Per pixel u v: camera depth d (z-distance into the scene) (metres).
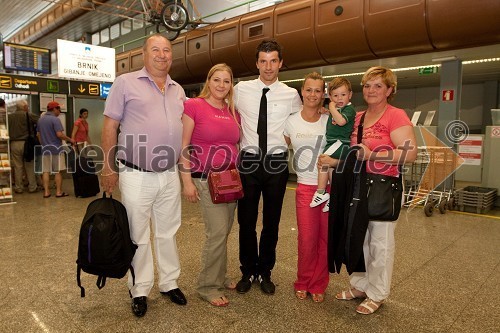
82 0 11.02
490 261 3.48
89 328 2.27
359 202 2.36
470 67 8.06
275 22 6.47
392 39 5.25
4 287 2.82
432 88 12.60
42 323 2.32
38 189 7.49
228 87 2.52
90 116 10.14
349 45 5.70
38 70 9.63
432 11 4.73
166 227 2.60
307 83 2.52
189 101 2.54
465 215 5.49
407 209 5.85
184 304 2.57
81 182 6.60
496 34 4.52
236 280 3.02
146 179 2.40
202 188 2.53
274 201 2.71
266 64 2.55
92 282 2.93
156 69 2.35
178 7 7.48
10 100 11.62
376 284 2.47
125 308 2.52
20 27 15.70
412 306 2.60
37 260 3.40
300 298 2.70
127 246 2.31
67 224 4.71
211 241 2.57
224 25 7.44
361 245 2.36
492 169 6.21
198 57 8.12
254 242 2.81
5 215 5.21
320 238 2.67
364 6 5.34
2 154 6.16
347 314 2.48
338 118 2.40
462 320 2.41
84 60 9.24
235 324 2.33
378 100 2.35
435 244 4.01
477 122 11.90
